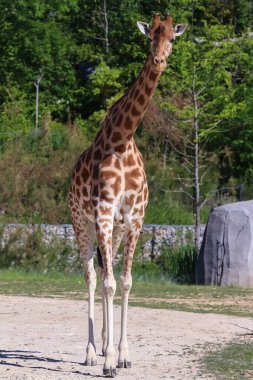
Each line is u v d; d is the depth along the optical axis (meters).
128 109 13.88
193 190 45.72
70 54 54.72
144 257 39.25
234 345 17.06
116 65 53.31
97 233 13.78
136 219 14.06
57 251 39.22
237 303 26.06
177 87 41.19
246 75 46.84
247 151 49.81
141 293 28.47
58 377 13.64
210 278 32.81
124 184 13.86
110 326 13.68
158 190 46.78
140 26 13.55
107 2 54.34
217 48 40.72
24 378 13.56
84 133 50.38
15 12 52.44
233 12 58.47
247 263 32.06
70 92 54.75
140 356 15.73
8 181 43.66
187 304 25.34
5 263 38.75
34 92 54.16
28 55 52.53
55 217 43.72
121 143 13.86
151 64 13.35
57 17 55.12
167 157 48.84
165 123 45.50
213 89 41.88
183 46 40.12
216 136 48.38
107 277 13.63
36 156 46.72
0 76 53.19
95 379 13.47
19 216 43.31
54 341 17.56
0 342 17.34
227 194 48.06
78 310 22.77
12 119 50.00
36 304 24.08
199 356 15.73
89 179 14.41
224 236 32.62
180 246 38.91
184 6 51.09
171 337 18.11
